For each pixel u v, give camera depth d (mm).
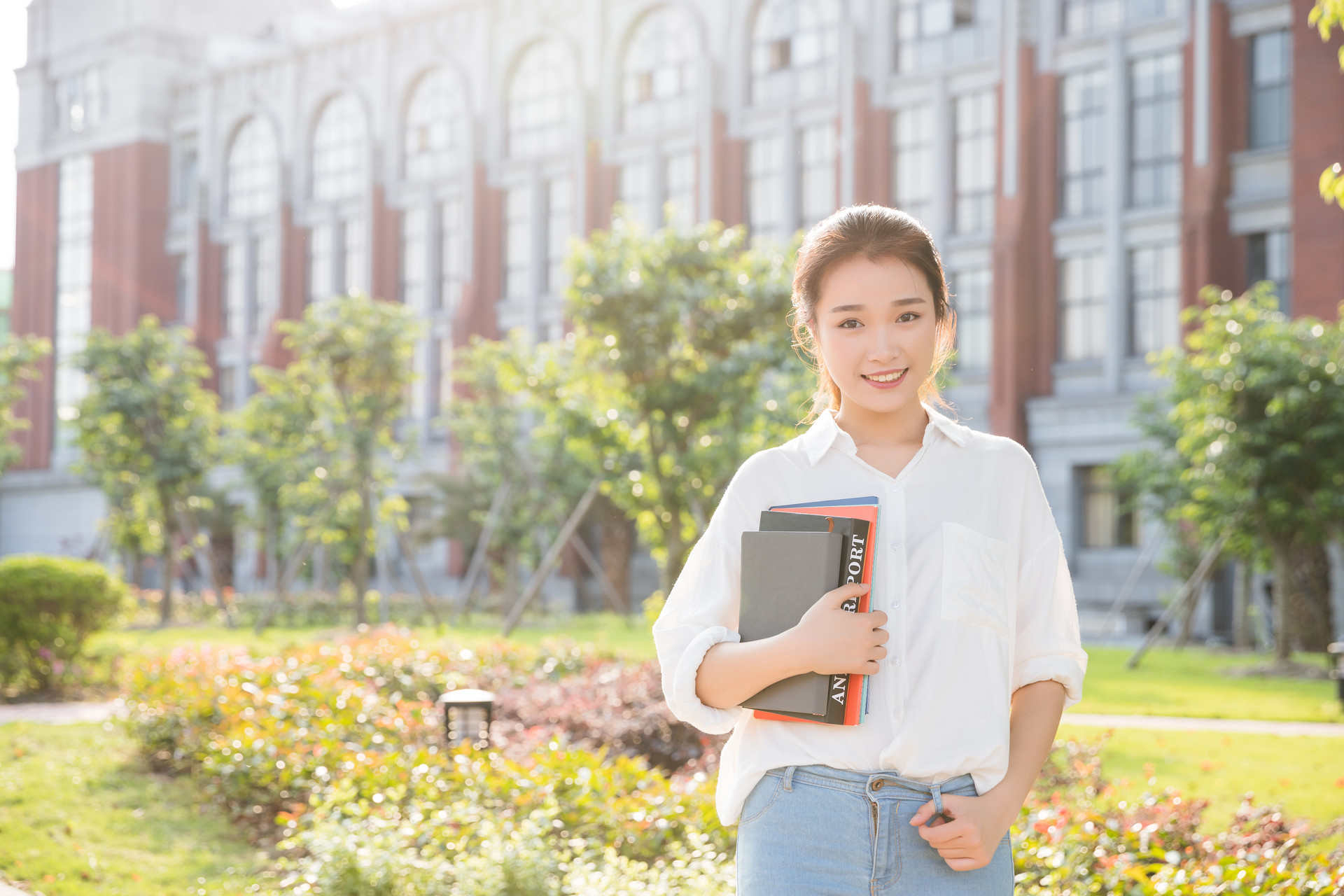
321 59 37125
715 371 12086
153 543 27312
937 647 1674
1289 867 3752
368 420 21781
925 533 1724
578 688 8516
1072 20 24328
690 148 29719
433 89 34906
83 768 7496
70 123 43250
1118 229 23312
